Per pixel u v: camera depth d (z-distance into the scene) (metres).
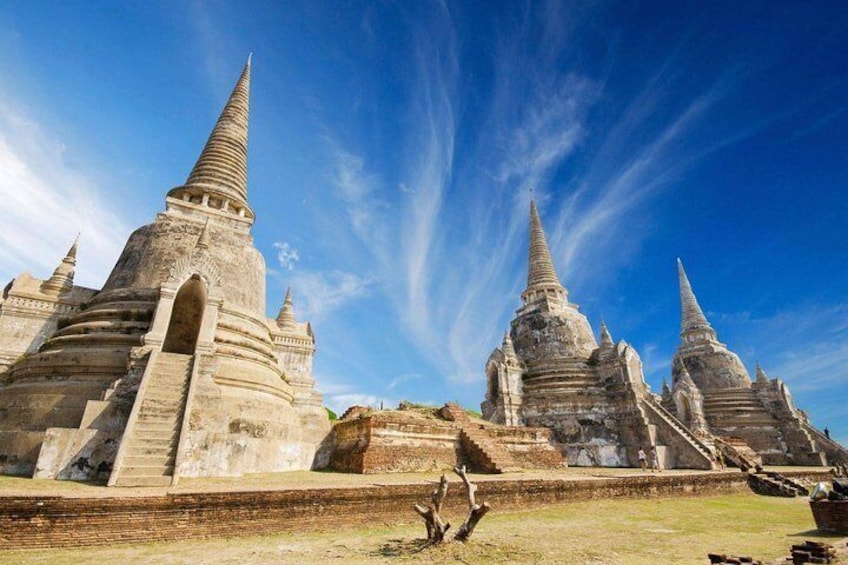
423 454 21.84
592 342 40.16
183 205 27.34
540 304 42.28
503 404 35.94
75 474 14.48
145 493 11.02
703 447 30.67
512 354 38.38
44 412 17.39
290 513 12.34
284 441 20.47
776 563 8.83
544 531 13.09
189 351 23.73
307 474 18.88
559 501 18.05
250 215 30.27
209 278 21.16
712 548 11.20
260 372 22.27
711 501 21.77
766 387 45.03
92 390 18.09
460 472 11.94
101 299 22.70
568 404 35.25
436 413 26.59
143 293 22.19
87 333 20.62
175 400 16.95
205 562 9.13
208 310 20.56
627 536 12.60
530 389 37.22
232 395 19.86
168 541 10.73
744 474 26.59
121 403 16.53
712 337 51.16
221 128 32.09
